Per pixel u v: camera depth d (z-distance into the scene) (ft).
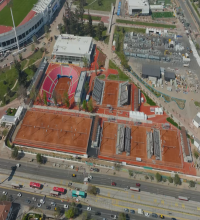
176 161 554.05
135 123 633.61
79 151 562.66
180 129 624.18
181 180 519.60
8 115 627.46
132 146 579.07
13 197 483.92
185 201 488.44
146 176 522.06
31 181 510.99
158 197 492.95
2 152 559.79
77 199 481.46
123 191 500.33
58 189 487.20
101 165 540.11
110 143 582.76
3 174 520.83
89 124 625.41
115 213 465.88
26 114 643.45
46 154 558.56
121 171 534.78
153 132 605.73
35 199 481.05
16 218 453.17
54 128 611.06
